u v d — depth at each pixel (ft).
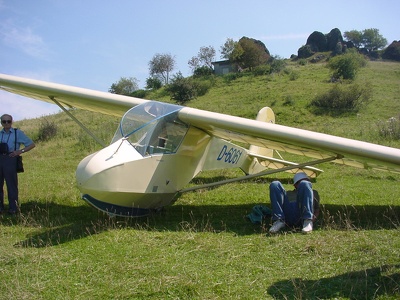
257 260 13.55
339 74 110.52
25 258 13.92
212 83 123.13
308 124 64.59
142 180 18.60
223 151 26.76
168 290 11.19
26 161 43.19
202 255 14.08
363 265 12.62
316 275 12.10
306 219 16.76
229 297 10.78
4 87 28.55
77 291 11.35
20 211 21.01
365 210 20.88
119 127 19.24
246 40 160.56
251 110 74.84
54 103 28.37
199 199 24.70
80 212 21.25
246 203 23.61
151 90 140.56
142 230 17.47
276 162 31.24
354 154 17.20
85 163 17.56
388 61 216.54
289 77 117.91
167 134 20.22
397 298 10.40
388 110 72.33
